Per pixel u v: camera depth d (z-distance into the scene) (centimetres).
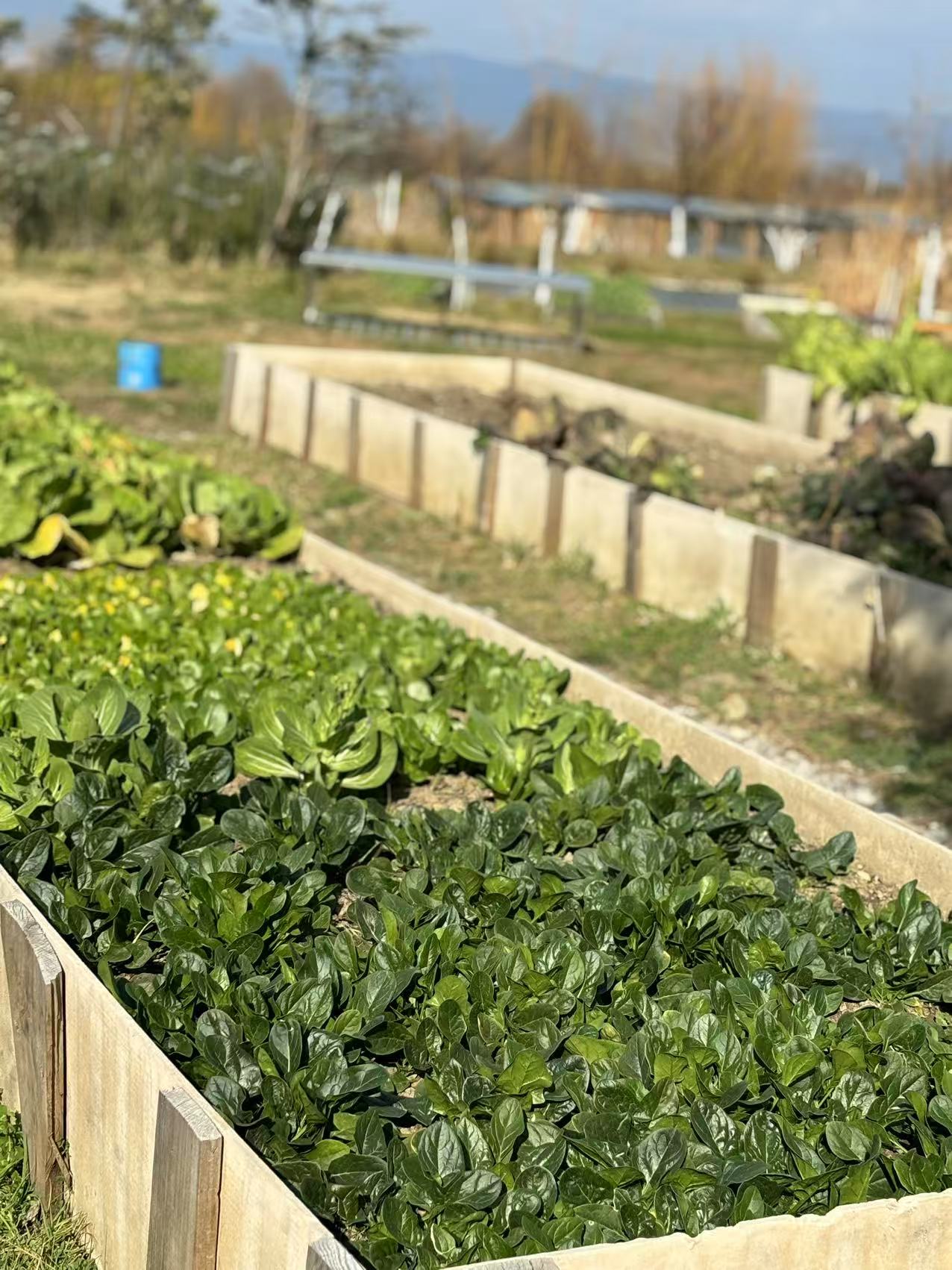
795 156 4272
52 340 1628
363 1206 308
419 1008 373
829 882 471
